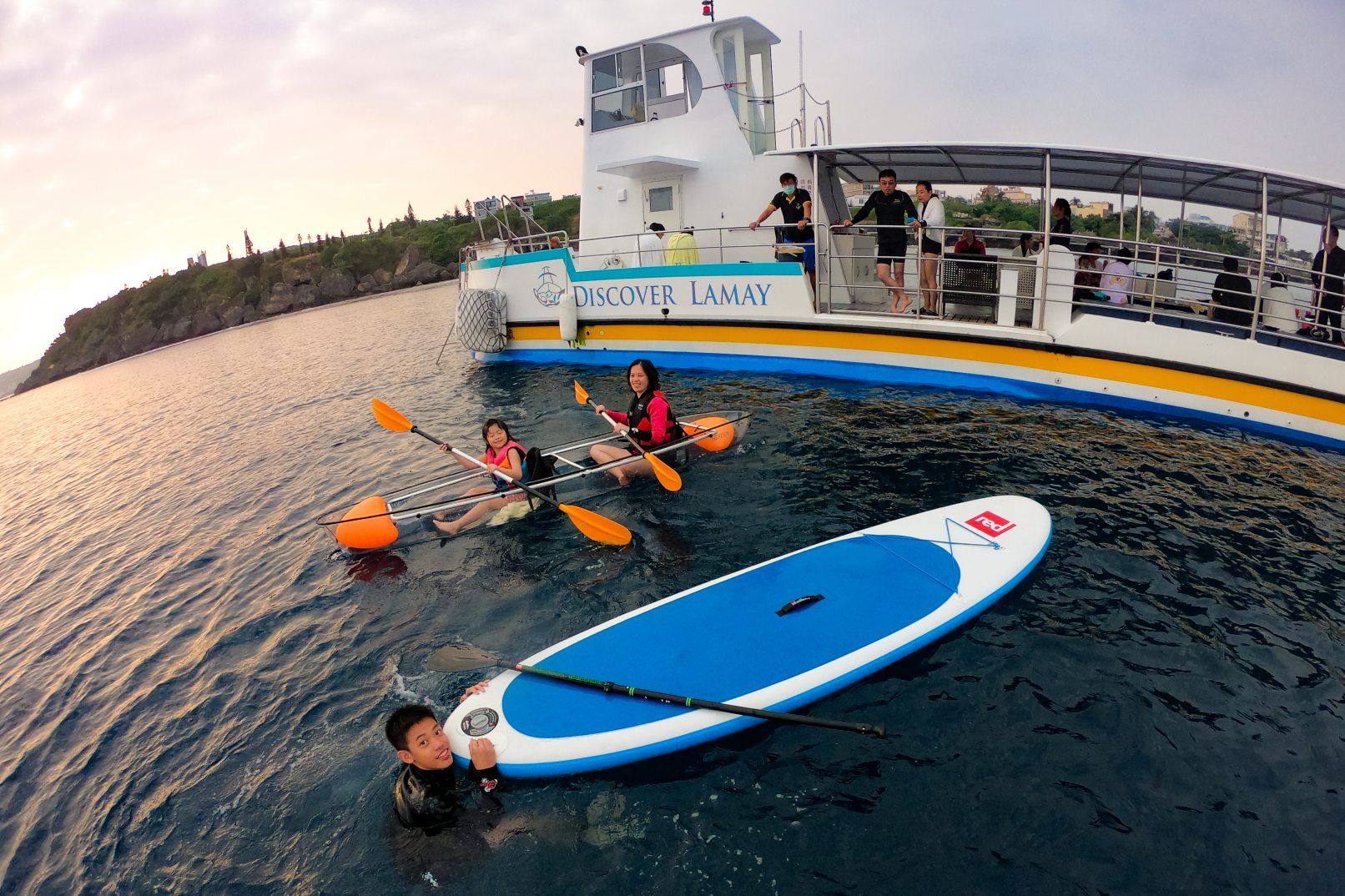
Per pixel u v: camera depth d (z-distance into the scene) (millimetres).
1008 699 3783
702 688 3881
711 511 6242
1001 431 7699
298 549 6926
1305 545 5129
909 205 9266
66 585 7562
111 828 3744
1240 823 2994
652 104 11562
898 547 5129
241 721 4402
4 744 4816
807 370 10445
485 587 5445
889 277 9547
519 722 3744
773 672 3982
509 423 9758
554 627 4789
